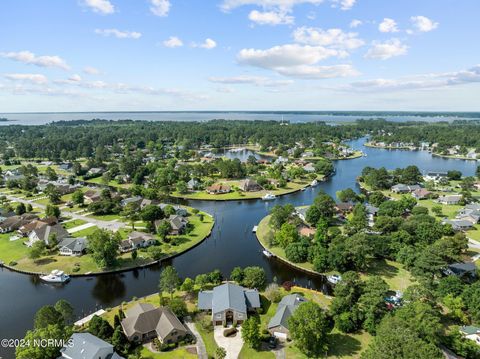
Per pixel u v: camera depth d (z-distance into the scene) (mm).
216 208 159125
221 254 107812
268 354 61344
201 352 62000
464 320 67250
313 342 60688
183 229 125312
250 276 83875
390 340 50844
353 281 72875
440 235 106500
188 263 101438
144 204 153250
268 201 170375
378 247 98688
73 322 72000
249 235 124250
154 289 87438
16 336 68688
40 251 101438
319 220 122125
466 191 167625
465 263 90375
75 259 101562
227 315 70875
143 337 65250
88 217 139500
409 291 71750
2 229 124625
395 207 135875
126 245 106438
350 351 61656
